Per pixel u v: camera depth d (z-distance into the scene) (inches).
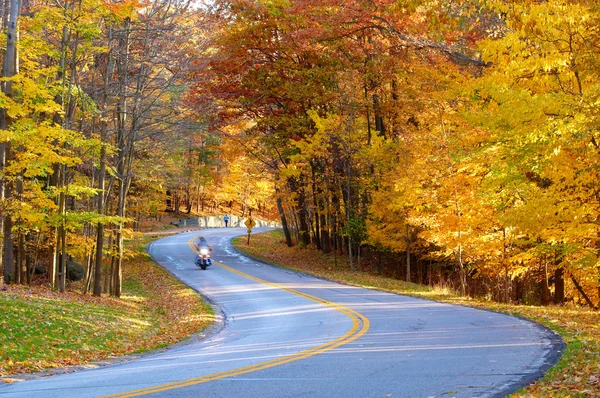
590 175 574.6
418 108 1079.0
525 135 526.9
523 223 577.9
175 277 1215.6
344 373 325.1
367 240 1233.4
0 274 690.8
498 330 503.2
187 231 2664.9
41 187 843.4
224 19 1275.8
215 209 3602.4
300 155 1294.3
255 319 682.2
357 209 1365.7
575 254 861.8
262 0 1254.3
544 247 776.3
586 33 472.1
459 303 757.9
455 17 514.3
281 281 1098.7
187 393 278.2
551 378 299.1
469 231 868.0
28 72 722.2
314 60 1336.1
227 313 756.0
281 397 266.5
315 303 777.6
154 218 2920.8
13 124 662.5
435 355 381.1
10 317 547.8
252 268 1371.8
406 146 1028.5
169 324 719.7
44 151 685.9
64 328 565.3
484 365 340.2
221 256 1660.9
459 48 960.3
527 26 476.7
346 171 1325.0
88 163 930.1
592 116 472.7
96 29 727.1
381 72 1181.1
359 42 1201.4
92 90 863.7
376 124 1360.7
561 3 482.0
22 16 745.0
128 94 887.7
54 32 777.6
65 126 782.5
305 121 1369.3
